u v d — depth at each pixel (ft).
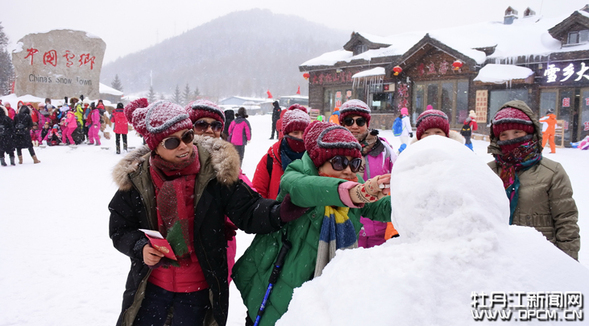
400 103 69.10
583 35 54.24
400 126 39.99
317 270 5.56
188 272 6.18
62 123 52.95
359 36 76.28
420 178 3.13
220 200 6.24
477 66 59.16
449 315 2.59
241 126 27.91
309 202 5.38
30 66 67.51
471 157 3.20
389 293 2.65
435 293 2.64
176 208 5.94
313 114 77.15
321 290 3.32
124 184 6.01
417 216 3.07
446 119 9.29
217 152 6.32
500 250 2.80
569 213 7.09
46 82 68.74
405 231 3.24
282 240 6.00
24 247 13.87
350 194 4.97
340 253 3.51
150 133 5.76
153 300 6.16
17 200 21.24
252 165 32.30
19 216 17.99
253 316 6.21
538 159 7.55
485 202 2.91
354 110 9.86
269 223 5.82
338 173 5.77
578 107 52.80
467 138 47.19
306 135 6.15
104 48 73.51
